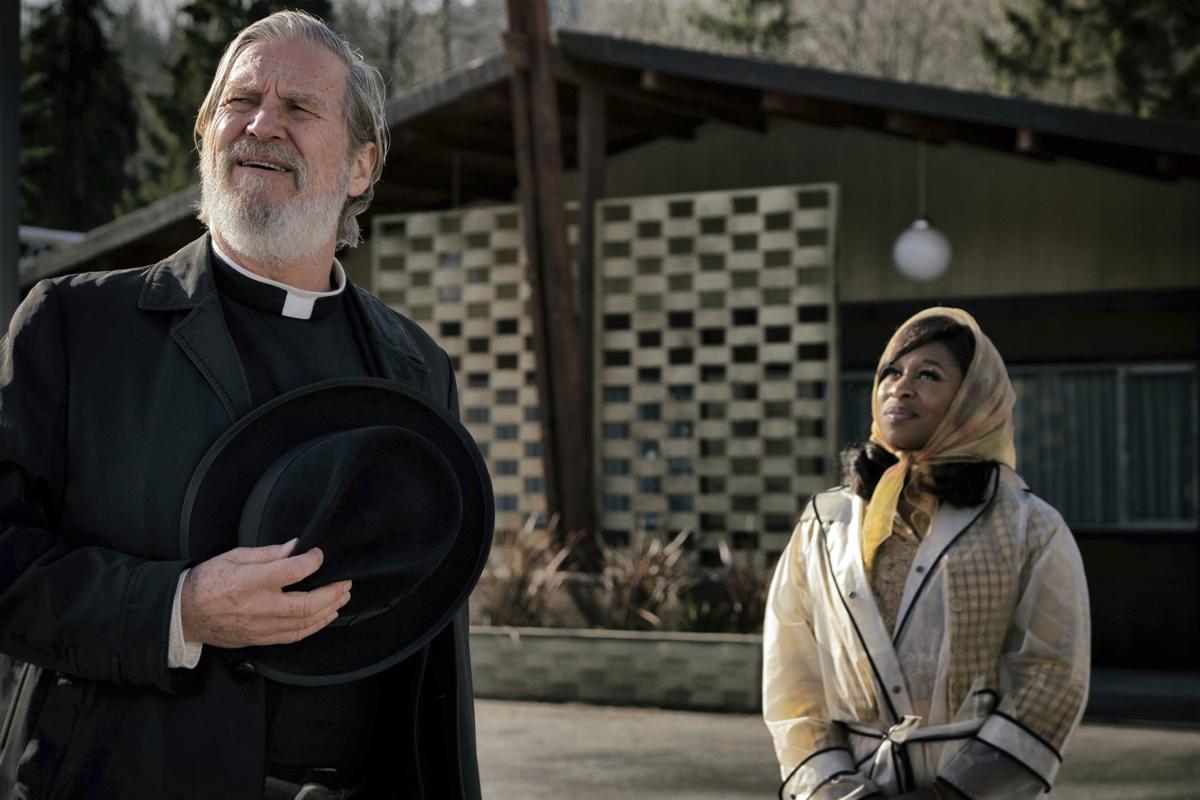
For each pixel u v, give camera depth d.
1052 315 10.42
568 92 10.38
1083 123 8.77
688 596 8.74
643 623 8.55
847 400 10.73
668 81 9.58
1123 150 9.40
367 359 2.46
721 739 7.14
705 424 9.93
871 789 2.48
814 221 9.53
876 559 2.63
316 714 2.21
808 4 36.62
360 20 34.75
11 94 3.70
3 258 3.68
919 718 2.49
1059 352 10.43
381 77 2.49
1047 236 10.31
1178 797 5.96
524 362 10.59
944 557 2.55
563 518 9.71
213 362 2.17
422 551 2.14
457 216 10.65
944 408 2.64
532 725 7.53
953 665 2.51
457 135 10.52
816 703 2.68
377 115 2.45
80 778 1.99
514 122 9.56
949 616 2.52
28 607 1.94
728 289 9.82
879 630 2.56
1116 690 8.89
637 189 11.41
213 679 2.04
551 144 9.48
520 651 8.37
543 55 9.45
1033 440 10.55
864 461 2.73
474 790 2.38
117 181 33.56
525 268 9.73
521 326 10.58
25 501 2.04
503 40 9.38
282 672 2.12
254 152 2.26
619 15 38.47
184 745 2.00
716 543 9.91
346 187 2.38
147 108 36.41
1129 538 10.27
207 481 2.09
